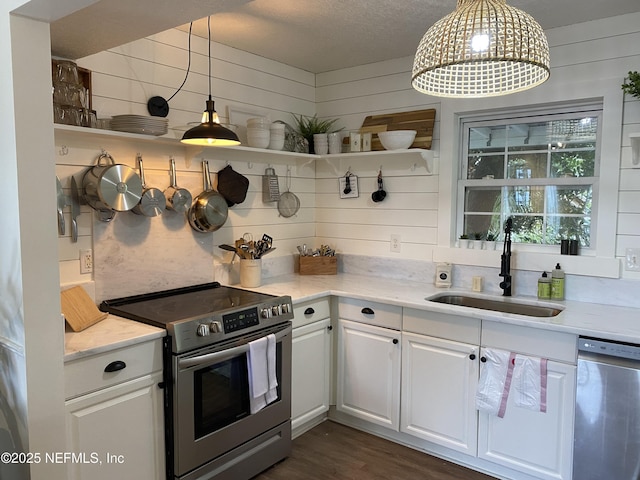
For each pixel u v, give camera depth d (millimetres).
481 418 2488
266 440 2572
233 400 2381
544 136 2908
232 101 3113
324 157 3432
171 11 1842
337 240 3695
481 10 1471
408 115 3268
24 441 1727
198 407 2203
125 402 1984
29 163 1642
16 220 1637
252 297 2656
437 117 3172
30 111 1635
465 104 3023
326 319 3018
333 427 3070
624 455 2078
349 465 2643
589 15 2529
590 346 2119
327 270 3553
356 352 2953
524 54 1445
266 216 3375
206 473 2270
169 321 2150
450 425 2596
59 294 1746
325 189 3736
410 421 2750
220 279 3043
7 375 1764
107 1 1744
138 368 2023
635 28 2486
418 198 3277
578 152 2793
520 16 1480
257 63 3262
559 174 2865
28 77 1624
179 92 2799
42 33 1654
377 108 3438
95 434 1893
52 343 1729
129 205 2393
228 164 3070
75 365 1814
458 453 2646
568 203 2844
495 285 2982
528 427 2344
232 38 2924
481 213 3150
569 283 2725
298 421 2861
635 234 2525
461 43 1475
